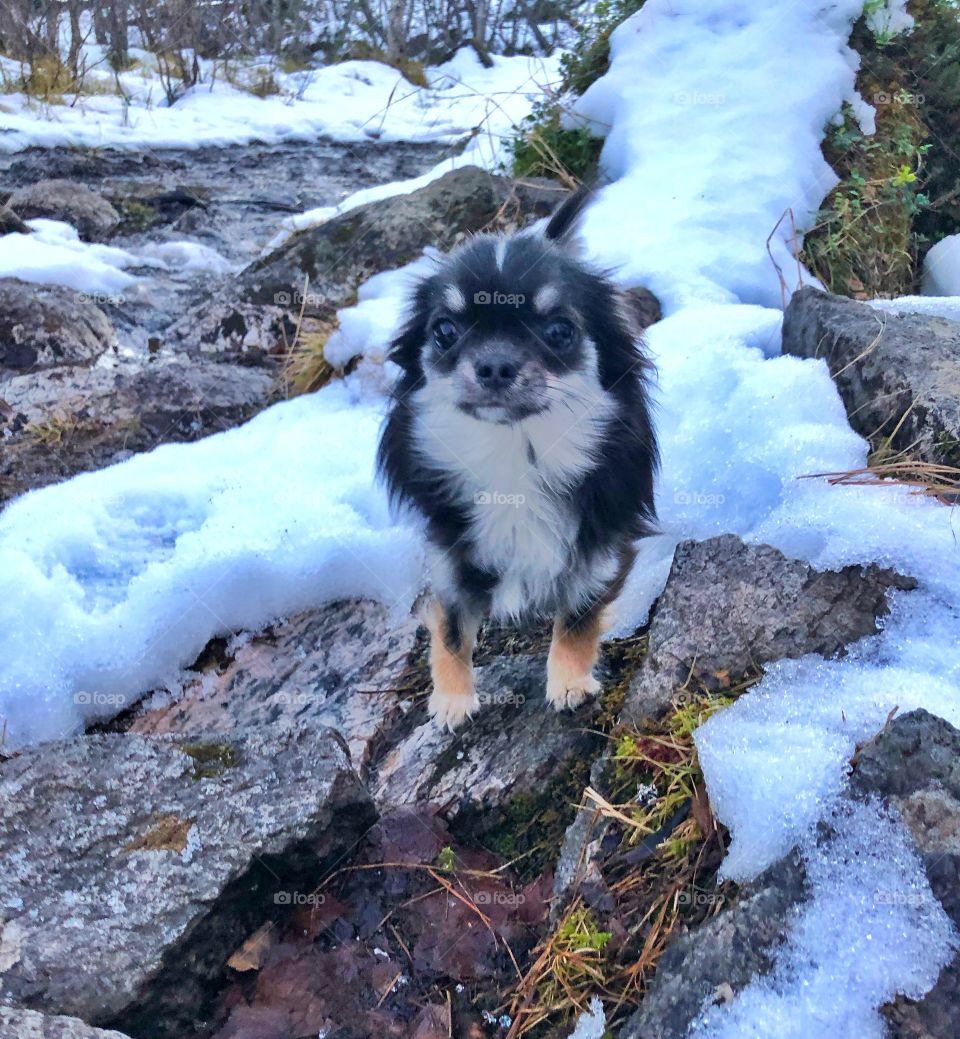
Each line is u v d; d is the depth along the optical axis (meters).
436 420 0.42
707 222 0.71
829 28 0.86
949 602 0.37
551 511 0.41
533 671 0.47
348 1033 0.33
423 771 0.42
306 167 1.29
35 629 0.50
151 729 0.49
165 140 1.32
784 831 0.30
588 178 0.83
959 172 0.88
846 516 0.40
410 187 0.96
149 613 0.51
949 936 0.27
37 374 0.69
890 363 0.47
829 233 0.74
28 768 0.38
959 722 0.32
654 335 0.59
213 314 0.77
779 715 0.34
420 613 0.51
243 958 0.34
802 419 0.48
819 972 0.27
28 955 0.31
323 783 0.37
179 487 0.59
